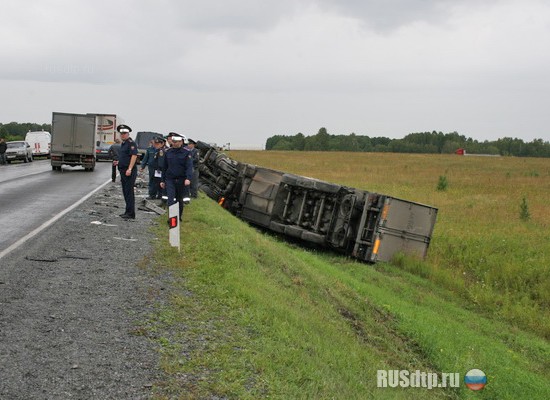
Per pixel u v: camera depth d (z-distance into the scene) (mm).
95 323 6094
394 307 11445
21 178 27125
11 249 9602
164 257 9484
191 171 12914
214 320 6562
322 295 10297
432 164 77562
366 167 65062
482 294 14797
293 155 99500
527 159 101125
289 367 5504
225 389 4797
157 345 5633
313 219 17312
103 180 26734
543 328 13359
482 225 23391
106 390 4594
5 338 5469
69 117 33906
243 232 13273
